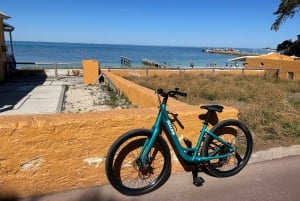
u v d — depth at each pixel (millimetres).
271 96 9281
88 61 13844
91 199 2766
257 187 3129
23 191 2691
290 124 5219
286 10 23625
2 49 14477
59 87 12484
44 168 2713
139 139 3008
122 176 3029
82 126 2760
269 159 3857
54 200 2709
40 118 2703
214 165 3418
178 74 17344
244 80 14953
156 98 5375
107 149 2910
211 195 2941
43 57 63281
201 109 3346
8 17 14109
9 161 2578
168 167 3104
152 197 2883
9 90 11531
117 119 2887
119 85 9992
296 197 2965
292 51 27609
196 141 3344
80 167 2848
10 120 2600
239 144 4012
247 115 5672
